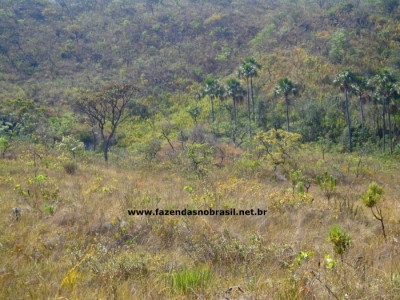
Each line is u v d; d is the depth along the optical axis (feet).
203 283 13.29
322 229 22.98
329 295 11.16
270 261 16.14
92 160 66.18
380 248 17.65
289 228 23.12
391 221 24.77
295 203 28.12
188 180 45.39
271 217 24.94
